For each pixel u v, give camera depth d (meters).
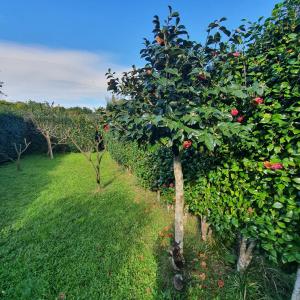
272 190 1.84
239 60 2.11
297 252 1.64
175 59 1.94
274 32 1.95
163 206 4.86
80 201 5.24
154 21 1.81
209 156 2.81
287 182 1.63
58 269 2.82
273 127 1.73
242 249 2.48
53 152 13.95
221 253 2.92
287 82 1.69
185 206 3.86
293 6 1.89
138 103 2.06
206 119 1.76
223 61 2.06
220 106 2.07
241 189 2.26
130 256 3.10
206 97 1.94
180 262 2.57
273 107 1.76
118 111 2.35
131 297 2.40
